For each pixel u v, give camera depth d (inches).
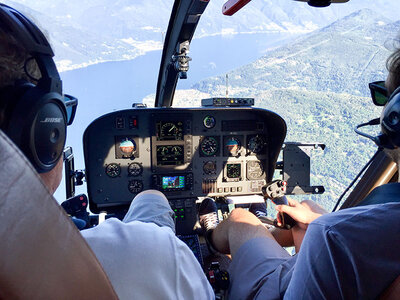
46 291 15.2
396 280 30.5
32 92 22.2
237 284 61.1
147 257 27.0
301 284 37.5
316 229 36.6
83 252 17.6
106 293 19.4
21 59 22.1
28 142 21.9
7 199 12.9
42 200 14.8
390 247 31.3
